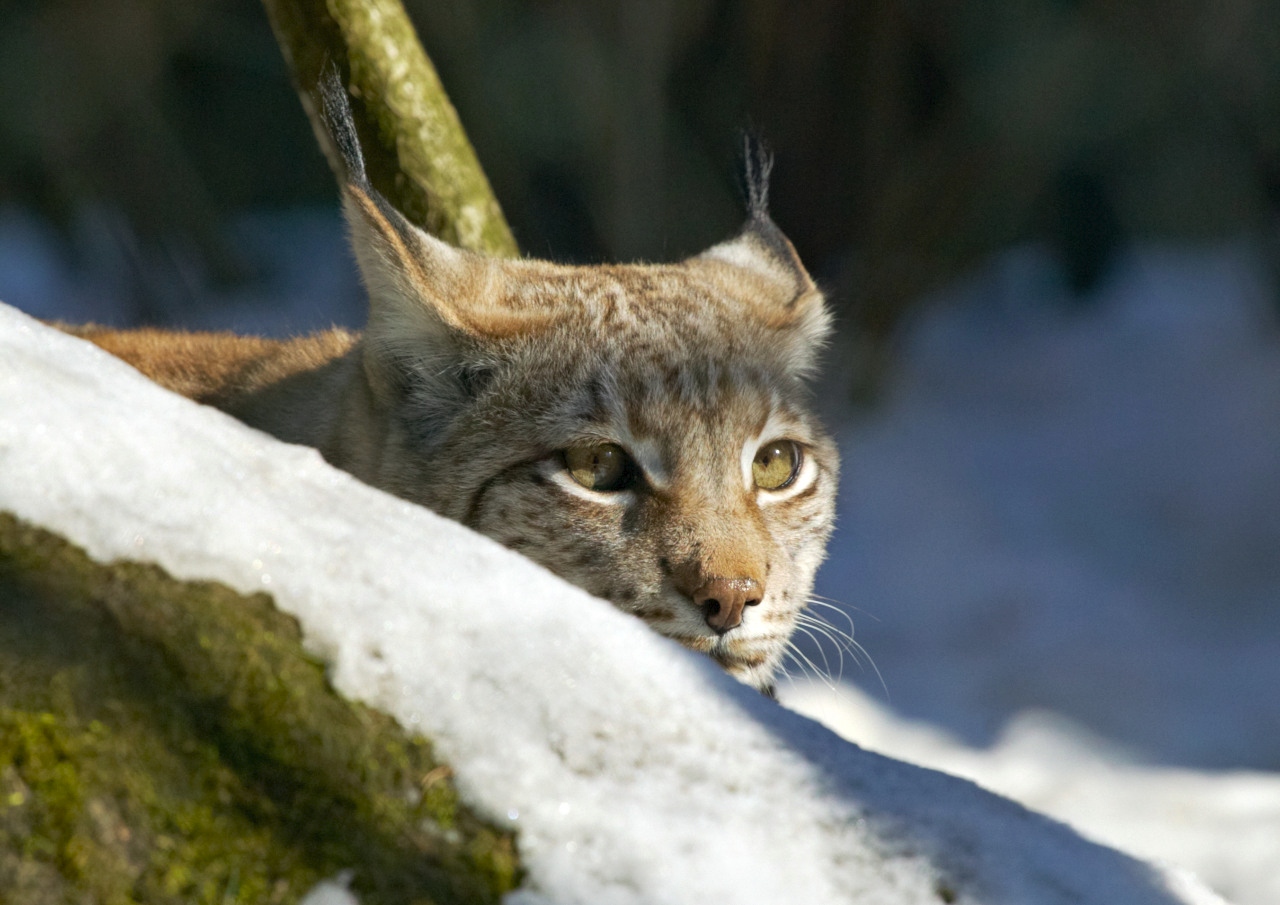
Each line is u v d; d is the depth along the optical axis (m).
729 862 3.47
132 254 27.67
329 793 3.42
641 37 22.19
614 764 3.58
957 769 12.48
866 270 24.30
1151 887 3.74
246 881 3.32
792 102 23.34
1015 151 24.48
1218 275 33.56
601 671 3.74
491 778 3.48
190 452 3.85
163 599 3.53
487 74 22.66
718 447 6.60
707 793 3.58
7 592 3.47
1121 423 25.31
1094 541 20.39
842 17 22.83
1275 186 29.44
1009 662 15.80
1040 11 24.47
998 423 25.42
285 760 3.43
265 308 27.56
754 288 7.73
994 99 23.64
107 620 3.48
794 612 6.86
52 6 26.19
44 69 26.41
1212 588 18.62
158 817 3.33
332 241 31.08
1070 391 27.30
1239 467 22.77
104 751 3.35
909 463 23.16
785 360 7.27
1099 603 17.94
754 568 6.29
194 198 27.97
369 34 7.42
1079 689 15.03
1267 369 27.31
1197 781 11.70
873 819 3.65
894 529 20.45
